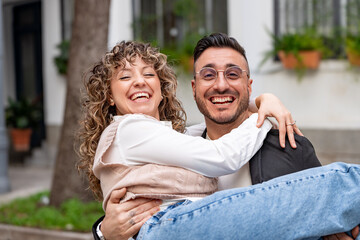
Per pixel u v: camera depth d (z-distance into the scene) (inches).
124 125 68.2
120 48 74.6
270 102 76.2
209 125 82.0
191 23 314.0
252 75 280.2
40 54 399.5
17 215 201.2
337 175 59.0
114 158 68.2
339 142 257.1
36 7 397.7
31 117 381.4
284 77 273.9
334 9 269.7
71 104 199.9
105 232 66.3
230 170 67.8
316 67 263.3
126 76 73.1
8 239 182.7
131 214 64.4
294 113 272.4
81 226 174.1
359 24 257.6
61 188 202.4
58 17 363.9
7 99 414.9
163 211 62.7
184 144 66.1
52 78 366.9
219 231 57.7
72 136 198.8
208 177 68.9
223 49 76.8
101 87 74.9
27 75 411.5
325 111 265.1
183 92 279.4
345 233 58.9
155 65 77.4
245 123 72.1
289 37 264.2
